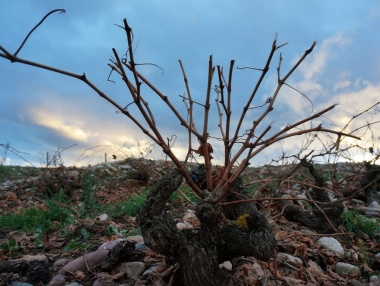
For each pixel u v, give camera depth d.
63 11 1.68
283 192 5.16
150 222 2.35
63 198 7.52
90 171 8.98
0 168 9.98
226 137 2.42
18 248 4.27
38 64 1.78
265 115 2.31
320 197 4.57
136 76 1.95
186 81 2.45
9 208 7.13
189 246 2.37
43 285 3.15
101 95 2.02
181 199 5.94
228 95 2.36
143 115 2.09
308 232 4.32
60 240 4.50
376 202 5.89
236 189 2.74
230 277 2.58
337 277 3.35
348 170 7.63
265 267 3.20
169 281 2.78
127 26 1.86
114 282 3.03
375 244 4.27
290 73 2.30
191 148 2.44
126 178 8.66
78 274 3.20
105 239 4.38
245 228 2.59
